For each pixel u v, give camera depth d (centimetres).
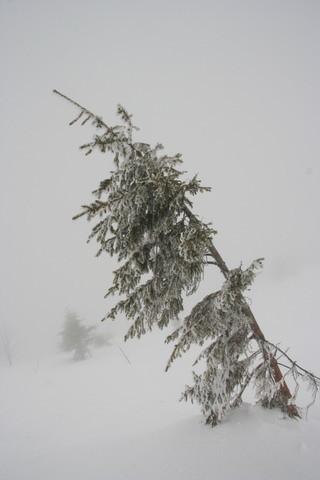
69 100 491
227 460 501
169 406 1000
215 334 519
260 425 556
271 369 538
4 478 649
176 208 485
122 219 484
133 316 517
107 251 517
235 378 566
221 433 567
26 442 877
